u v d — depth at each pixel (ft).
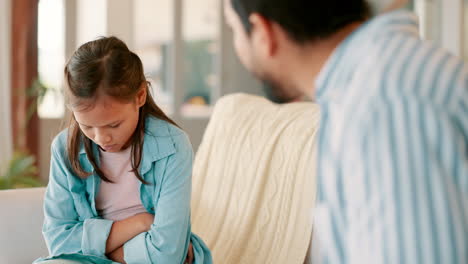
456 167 1.66
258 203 5.36
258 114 6.23
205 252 4.93
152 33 17.01
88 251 4.34
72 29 15.55
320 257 4.50
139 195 4.65
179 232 4.36
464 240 1.61
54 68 15.48
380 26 1.99
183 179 4.49
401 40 1.92
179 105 17.42
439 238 1.60
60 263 4.20
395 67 1.84
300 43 2.08
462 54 18.44
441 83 1.79
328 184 1.93
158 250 4.28
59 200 4.56
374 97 1.81
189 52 17.44
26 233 5.16
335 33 2.08
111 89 3.91
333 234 1.93
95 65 3.91
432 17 18.97
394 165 1.68
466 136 1.74
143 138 4.45
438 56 1.89
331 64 2.04
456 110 1.75
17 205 5.19
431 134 1.69
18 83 14.11
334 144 1.91
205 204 6.15
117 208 4.66
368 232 1.72
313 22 2.04
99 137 4.07
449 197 1.63
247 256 5.20
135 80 4.14
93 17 16.12
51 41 15.35
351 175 1.80
